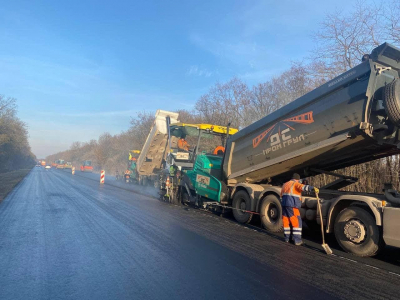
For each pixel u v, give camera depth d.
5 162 50.12
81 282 4.73
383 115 6.70
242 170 10.23
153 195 17.91
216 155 12.84
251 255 6.27
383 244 6.20
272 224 8.59
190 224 9.24
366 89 6.65
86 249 6.40
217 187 11.00
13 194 16.31
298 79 19.77
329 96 7.51
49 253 6.12
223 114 27.28
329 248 6.60
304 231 9.00
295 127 8.31
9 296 4.23
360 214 6.44
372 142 7.09
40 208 11.59
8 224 8.70
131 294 4.34
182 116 34.84
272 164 9.09
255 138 9.64
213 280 4.89
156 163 21.17
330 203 7.11
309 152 8.00
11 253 6.09
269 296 4.35
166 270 5.29
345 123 7.10
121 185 25.97
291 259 6.09
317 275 5.22
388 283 4.95
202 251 6.42
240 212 9.91
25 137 51.06
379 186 11.02
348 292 4.55
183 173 13.58
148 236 7.55
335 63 15.46
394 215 5.81
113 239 7.20
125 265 5.50
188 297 4.27
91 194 17.05
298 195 7.47
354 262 6.02
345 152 7.84
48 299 4.16
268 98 25.28
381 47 6.58
